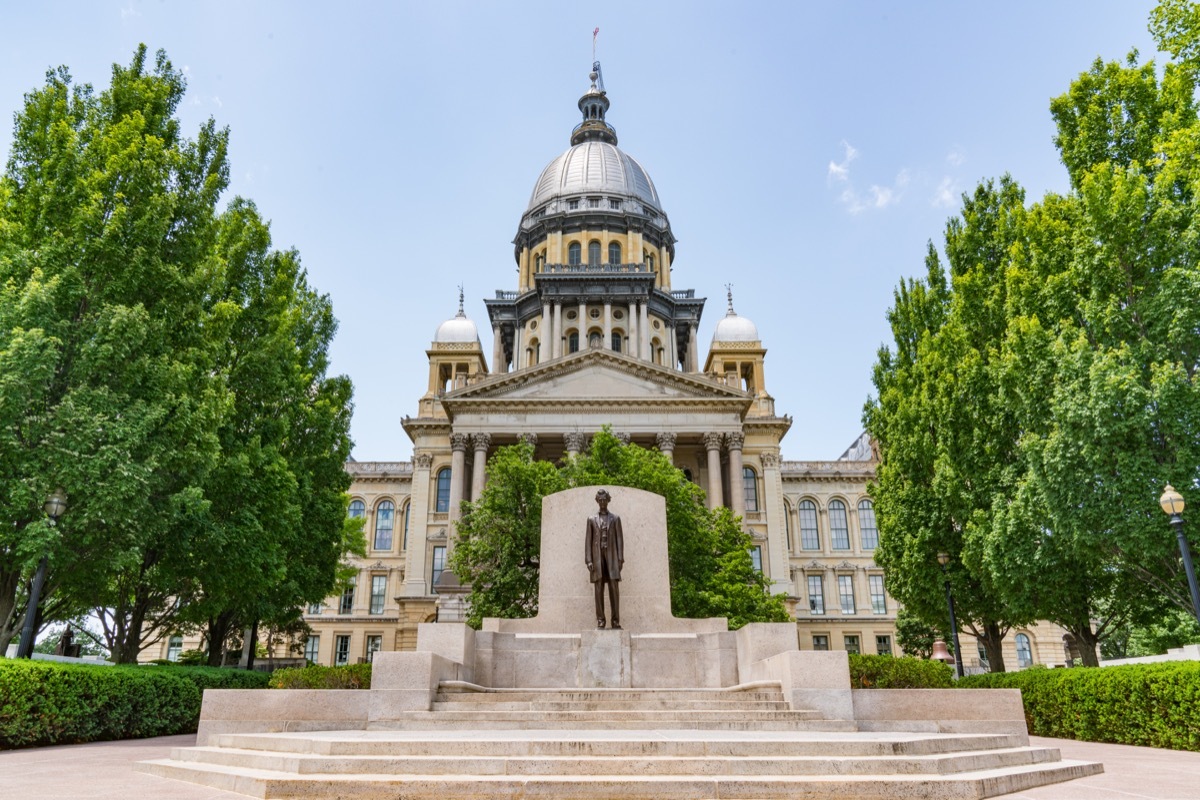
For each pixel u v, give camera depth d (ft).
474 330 255.70
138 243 66.59
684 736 33.86
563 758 27.96
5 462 54.70
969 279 92.17
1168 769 38.32
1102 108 77.30
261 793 25.98
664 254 287.69
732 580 114.83
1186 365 62.03
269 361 89.45
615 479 119.75
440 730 38.52
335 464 107.86
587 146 301.02
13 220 65.26
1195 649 87.66
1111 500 61.36
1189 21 66.74
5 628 60.18
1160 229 64.95
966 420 84.69
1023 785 30.48
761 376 247.29
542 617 60.18
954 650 83.66
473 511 127.13
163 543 71.00
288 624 117.19
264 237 99.50
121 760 40.65
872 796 26.05
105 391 59.57
